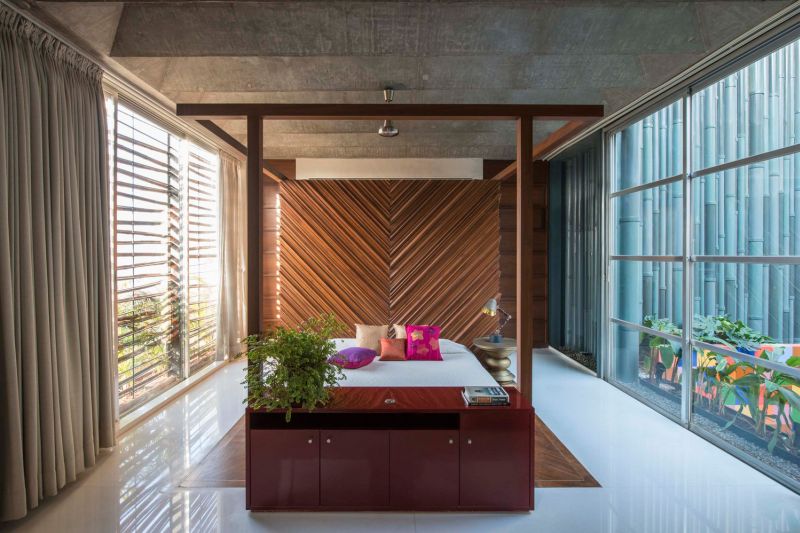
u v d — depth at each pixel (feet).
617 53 9.07
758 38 9.54
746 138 10.26
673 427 12.27
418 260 20.21
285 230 20.26
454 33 8.84
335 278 20.13
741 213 10.46
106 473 9.48
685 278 12.26
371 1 7.57
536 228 22.47
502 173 19.52
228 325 19.33
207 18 8.82
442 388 9.34
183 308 15.74
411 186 20.33
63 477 8.54
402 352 14.60
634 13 8.73
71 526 7.63
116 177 11.51
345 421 8.98
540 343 22.62
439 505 8.13
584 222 19.17
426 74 10.67
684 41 8.87
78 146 9.36
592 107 9.78
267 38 8.93
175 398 14.46
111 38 8.96
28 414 7.78
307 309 20.10
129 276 12.46
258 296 9.55
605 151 16.81
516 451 8.16
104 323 10.11
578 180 19.80
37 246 8.07
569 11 8.63
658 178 13.69
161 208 14.29
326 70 10.54
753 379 10.10
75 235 9.11
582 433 11.81
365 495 8.11
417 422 9.00
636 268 15.07
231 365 18.86
